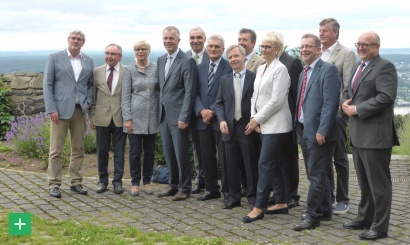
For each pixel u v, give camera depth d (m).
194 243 5.00
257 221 5.89
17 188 7.34
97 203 6.66
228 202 6.51
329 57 6.31
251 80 6.27
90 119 7.35
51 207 6.41
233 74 6.33
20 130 10.23
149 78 7.11
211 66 6.74
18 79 12.20
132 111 7.09
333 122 5.50
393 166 9.48
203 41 7.21
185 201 6.84
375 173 5.20
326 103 5.42
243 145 6.27
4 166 8.97
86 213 6.18
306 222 5.59
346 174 6.25
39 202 6.63
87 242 4.90
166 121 6.96
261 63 6.74
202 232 5.49
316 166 5.57
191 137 7.72
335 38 6.29
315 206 5.61
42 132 9.77
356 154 5.43
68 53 7.11
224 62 6.72
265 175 5.93
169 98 6.89
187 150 6.93
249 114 6.25
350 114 5.24
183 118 6.69
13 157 9.60
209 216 6.11
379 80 5.08
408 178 8.58
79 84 7.10
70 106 7.01
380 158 5.18
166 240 5.12
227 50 6.29
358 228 5.58
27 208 6.33
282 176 6.17
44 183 7.68
